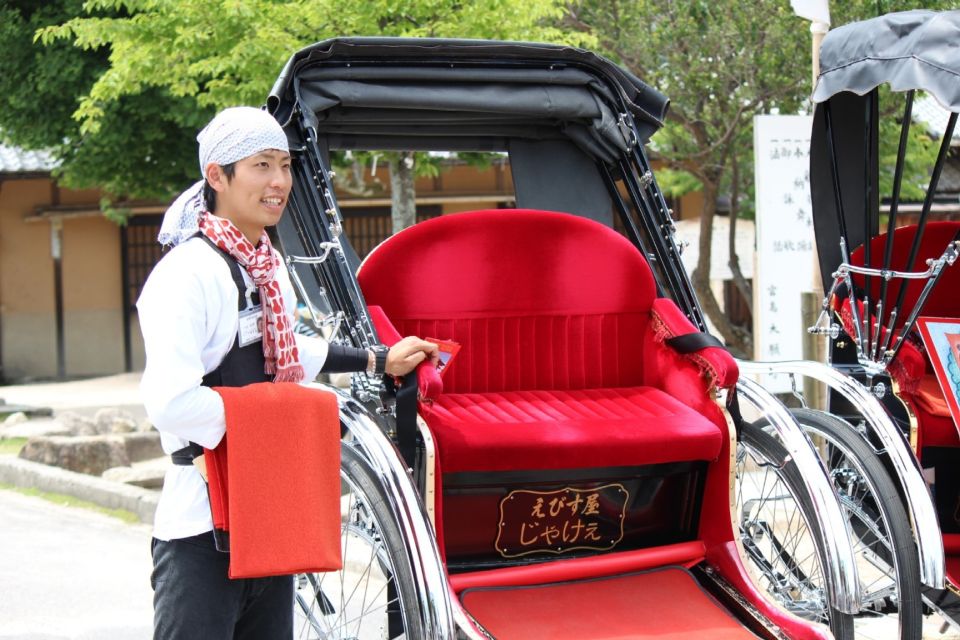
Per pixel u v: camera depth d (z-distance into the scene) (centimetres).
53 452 723
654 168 1219
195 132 1010
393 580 276
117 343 1608
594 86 348
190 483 215
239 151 216
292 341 226
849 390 322
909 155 897
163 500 220
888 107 799
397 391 274
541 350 330
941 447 337
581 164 376
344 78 320
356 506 293
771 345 589
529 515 291
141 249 1602
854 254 356
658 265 351
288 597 235
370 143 363
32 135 1034
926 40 290
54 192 1588
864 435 340
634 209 359
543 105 340
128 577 482
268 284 223
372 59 326
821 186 358
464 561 290
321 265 308
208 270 212
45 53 977
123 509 621
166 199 1298
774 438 312
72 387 1428
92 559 515
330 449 216
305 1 658
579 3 848
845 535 283
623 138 350
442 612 246
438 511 269
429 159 755
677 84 831
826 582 283
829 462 349
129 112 995
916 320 324
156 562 220
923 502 299
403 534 253
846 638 282
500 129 368
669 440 282
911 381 332
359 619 308
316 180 306
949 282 368
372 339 281
